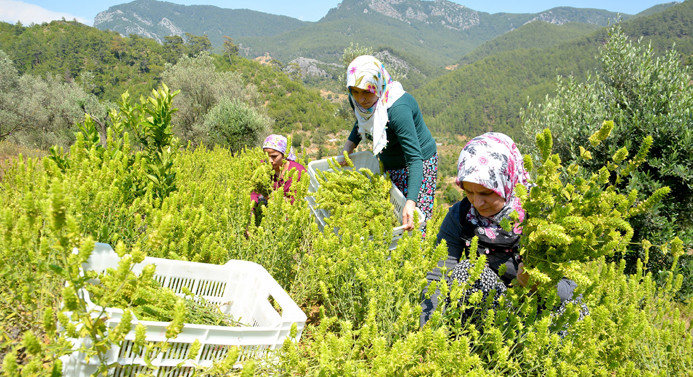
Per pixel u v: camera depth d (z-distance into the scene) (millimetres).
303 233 2873
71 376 1468
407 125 3275
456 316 1853
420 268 1963
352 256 2285
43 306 1735
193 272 2184
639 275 2623
